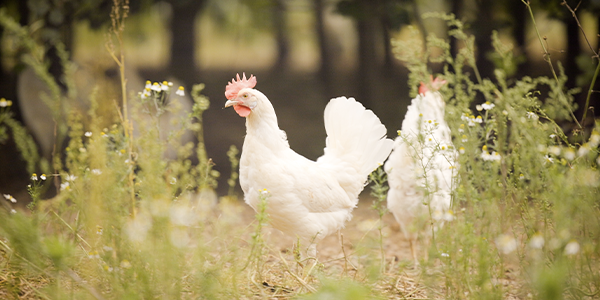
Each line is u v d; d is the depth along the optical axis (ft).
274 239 19.40
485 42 30.78
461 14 35.09
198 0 46.19
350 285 10.17
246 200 14.43
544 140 10.34
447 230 10.50
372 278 10.43
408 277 13.47
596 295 10.06
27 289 11.29
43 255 9.91
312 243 14.32
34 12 29.76
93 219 9.57
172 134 11.43
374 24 47.83
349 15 30.58
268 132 13.84
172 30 49.55
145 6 32.63
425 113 16.19
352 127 15.20
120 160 10.87
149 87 11.97
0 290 11.10
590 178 9.12
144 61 79.36
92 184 9.86
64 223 11.09
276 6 46.91
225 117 53.16
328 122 15.49
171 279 9.32
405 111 46.70
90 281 10.27
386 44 54.44
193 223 9.98
